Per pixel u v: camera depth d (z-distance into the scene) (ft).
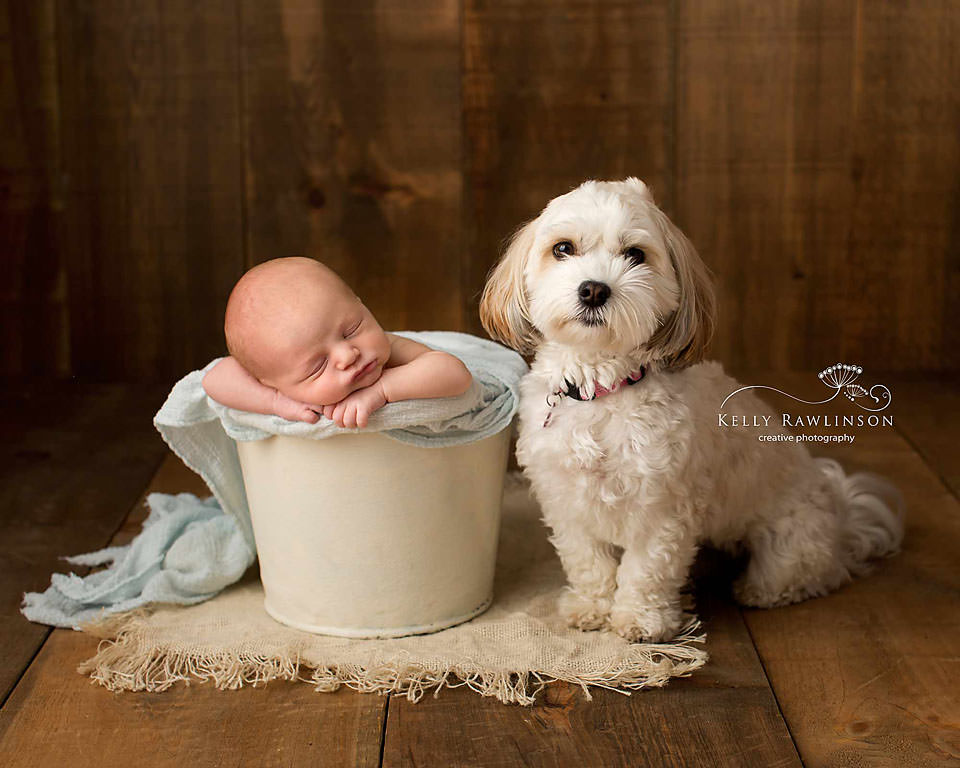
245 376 6.42
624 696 6.20
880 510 8.06
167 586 7.23
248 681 6.41
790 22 12.14
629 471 6.40
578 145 12.44
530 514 8.85
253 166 12.42
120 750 5.73
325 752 5.69
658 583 6.72
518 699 6.12
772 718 5.97
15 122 12.23
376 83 12.28
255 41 12.14
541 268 6.50
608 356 6.44
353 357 6.03
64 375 12.90
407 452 6.39
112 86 12.19
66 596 7.34
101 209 12.49
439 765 5.57
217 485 7.35
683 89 12.31
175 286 12.69
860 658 6.64
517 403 6.84
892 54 12.14
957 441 10.61
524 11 12.15
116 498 9.34
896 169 12.43
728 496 7.00
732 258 12.70
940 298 12.73
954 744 5.74
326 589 6.71
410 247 12.67
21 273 12.62
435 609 6.84
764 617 7.23
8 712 6.10
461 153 12.46
